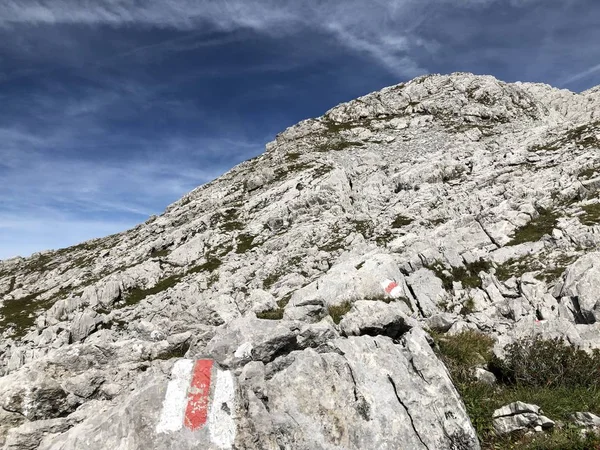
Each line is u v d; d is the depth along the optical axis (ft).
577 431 26.55
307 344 29.89
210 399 21.97
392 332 33.19
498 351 41.93
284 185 173.58
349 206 145.89
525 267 70.59
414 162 159.84
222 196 203.21
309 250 116.67
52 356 29.94
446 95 269.44
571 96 282.36
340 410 24.71
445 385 27.09
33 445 24.20
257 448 20.93
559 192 93.81
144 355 33.40
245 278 116.67
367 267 62.54
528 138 152.25
